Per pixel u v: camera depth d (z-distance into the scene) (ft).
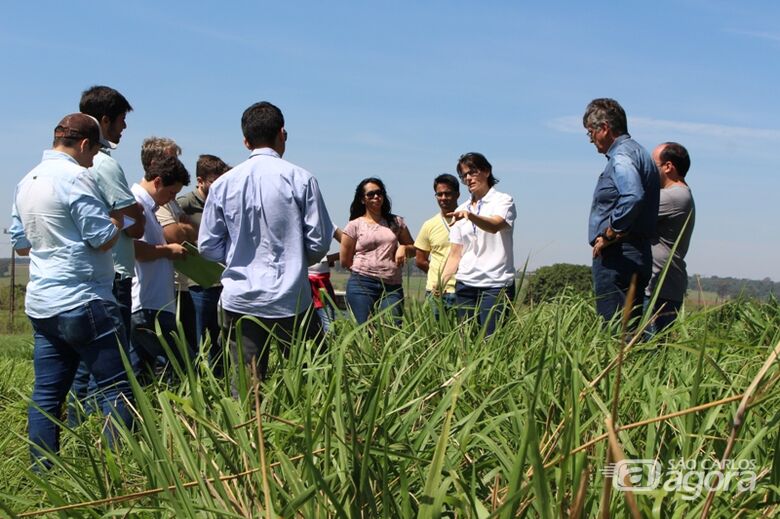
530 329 13.43
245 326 15.38
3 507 7.39
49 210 14.30
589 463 8.26
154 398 11.83
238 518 7.33
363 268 24.70
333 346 12.16
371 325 14.07
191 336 22.18
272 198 15.43
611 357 11.56
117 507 8.56
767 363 6.22
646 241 18.85
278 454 7.71
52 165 14.65
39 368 14.64
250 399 10.10
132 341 18.63
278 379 11.31
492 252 21.08
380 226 25.07
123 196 16.55
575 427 7.36
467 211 20.67
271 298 15.24
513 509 6.60
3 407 15.58
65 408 14.99
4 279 81.71
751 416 9.07
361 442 8.04
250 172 15.60
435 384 10.62
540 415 9.43
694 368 11.04
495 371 11.37
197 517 7.41
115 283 17.66
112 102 17.70
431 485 6.72
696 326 13.20
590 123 19.22
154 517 8.24
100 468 10.05
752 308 16.20
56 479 9.71
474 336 13.92
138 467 9.79
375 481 7.89
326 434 7.97
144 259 18.72
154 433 8.20
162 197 19.81
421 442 8.55
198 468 8.04
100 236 14.38
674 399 9.64
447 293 22.00
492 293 20.84
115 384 13.07
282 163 15.74
